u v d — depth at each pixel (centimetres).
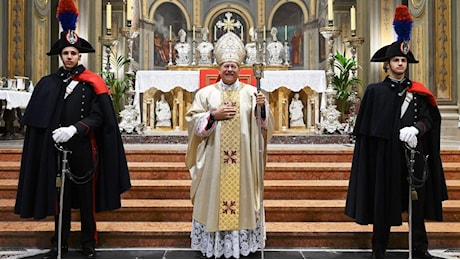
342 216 450
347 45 798
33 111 362
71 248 408
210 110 366
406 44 364
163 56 1816
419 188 365
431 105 371
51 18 1184
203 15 1884
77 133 350
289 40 1800
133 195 491
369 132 359
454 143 736
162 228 421
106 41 775
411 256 356
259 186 375
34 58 955
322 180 529
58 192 368
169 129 885
